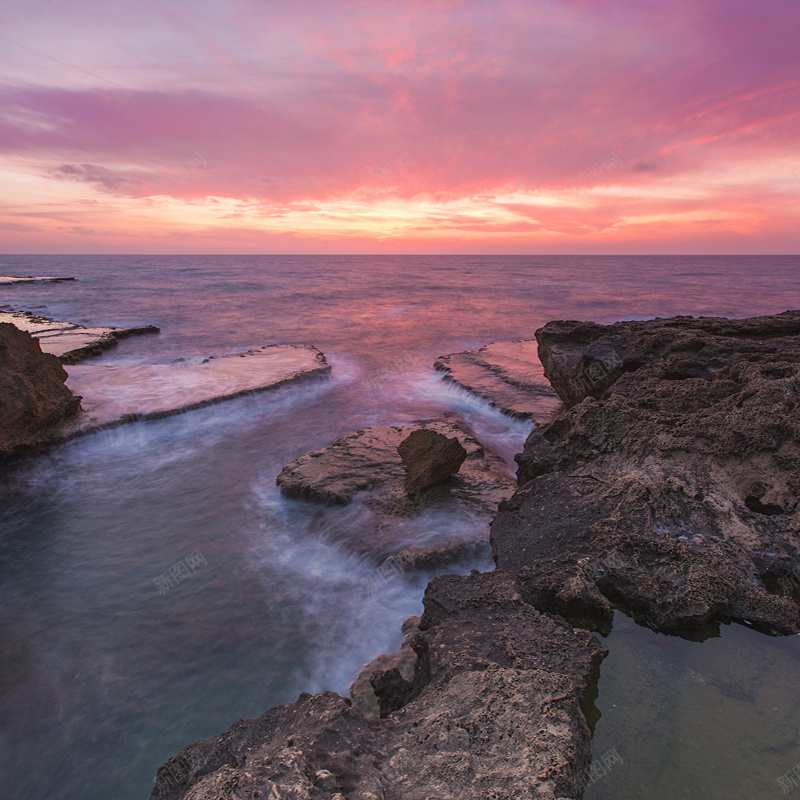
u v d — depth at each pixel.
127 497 9.27
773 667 4.32
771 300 45.56
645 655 4.49
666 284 64.44
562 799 2.64
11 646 5.75
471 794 2.70
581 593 4.98
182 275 77.62
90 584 6.83
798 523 5.68
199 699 5.02
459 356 19.50
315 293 49.41
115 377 15.74
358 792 2.67
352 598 6.48
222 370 16.88
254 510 8.74
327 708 3.43
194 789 2.73
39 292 48.59
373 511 8.26
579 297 47.25
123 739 4.63
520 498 7.29
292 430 12.68
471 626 4.71
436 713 3.40
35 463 10.52
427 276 79.44
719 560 5.25
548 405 13.52
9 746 4.59
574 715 3.42
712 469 6.56
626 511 6.02
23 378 11.18
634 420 7.63
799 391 6.63
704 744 3.54
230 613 6.23
